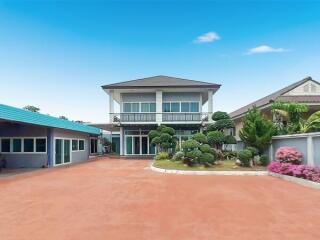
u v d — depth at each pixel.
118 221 5.49
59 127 17.14
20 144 17.36
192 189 8.98
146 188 9.19
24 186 9.70
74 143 21.81
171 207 6.59
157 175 12.72
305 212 6.14
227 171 13.20
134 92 25.58
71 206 6.71
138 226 5.18
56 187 9.45
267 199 7.46
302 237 4.61
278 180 11.07
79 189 9.05
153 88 23.80
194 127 25.36
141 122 24.23
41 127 17.12
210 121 23.73
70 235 4.71
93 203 7.02
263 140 14.81
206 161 14.55
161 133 19.48
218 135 15.82
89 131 23.64
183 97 25.53
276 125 15.45
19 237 4.62
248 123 15.58
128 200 7.35
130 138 25.73
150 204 6.90
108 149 35.94
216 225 5.23
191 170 13.53
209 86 23.66
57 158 18.34
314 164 11.07
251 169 13.81
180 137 25.33
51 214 6.01
